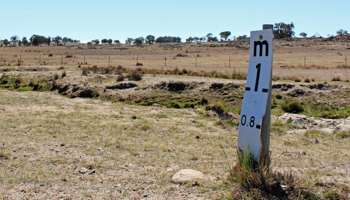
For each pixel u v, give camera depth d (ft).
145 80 91.86
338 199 17.57
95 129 40.65
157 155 29.14
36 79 98.99
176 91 83.05
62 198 17.93
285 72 123.44
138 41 571.69
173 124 47.03
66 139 34.17
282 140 38.37
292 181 18.84
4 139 32.50
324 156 29.35
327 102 72.69
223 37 607.37
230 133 42.52
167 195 18.40
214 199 17.54
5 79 100.37
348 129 43.01
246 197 17.33
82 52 321.52
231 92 79.20
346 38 458.50
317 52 286.25
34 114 49.75
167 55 275.18
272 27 18.70
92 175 22.43
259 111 18.74
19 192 18.69
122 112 56.34
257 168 18.60
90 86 82.43
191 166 25.39
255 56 19.16
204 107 62.69
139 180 21.33
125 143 33.58
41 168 23.56
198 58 230.68
